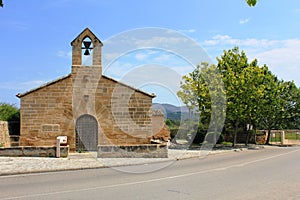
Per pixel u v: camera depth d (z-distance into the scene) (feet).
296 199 27.96
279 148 107.34
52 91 80.59
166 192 30.83
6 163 52.44
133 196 29.04
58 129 80.07
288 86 140.87
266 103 128.16
